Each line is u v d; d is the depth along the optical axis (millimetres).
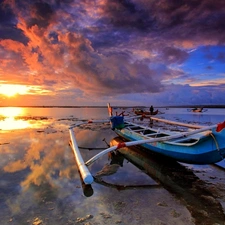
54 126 18969
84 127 17969
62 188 5094
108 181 5613
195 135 7395
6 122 23516
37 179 5660
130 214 3908
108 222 3643
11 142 10984
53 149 9312
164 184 5387
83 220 3701
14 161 7398
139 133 9703
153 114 33250
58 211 4012
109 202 4391
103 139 12039
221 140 5164
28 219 3734
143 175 6094
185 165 7059
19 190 4941
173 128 16812
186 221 3680
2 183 5367
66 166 6848
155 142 7594
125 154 8586
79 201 4422
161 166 6973
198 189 5055
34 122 23375
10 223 3611
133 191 4949
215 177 5875
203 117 31031
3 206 4195
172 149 6688
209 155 5500
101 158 8031
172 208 4137
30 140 11602
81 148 9773
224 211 4031
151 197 4633
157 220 3709
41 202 4363
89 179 5184
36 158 7801
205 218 3783
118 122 11281
